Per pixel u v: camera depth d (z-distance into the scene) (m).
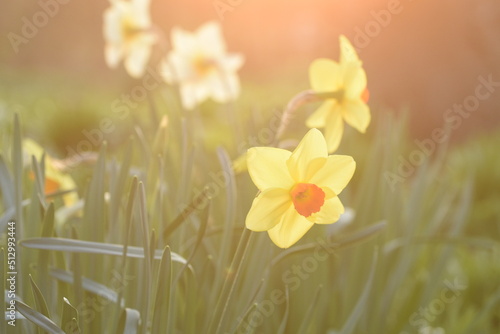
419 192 1.38
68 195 1.16
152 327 0.90
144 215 0.88
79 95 6.70
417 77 5.06
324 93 1.00
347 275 1.24
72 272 0.97
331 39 6.12
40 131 4.61
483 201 3.04
